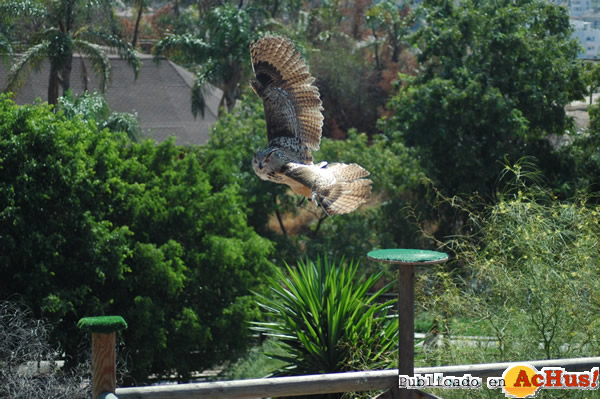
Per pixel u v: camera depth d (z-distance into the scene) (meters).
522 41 31.64
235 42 37.34
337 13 61.31
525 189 11.80
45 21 30.78
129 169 23.67
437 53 32.81
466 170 30.61
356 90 55.69
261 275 23.84
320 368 13.37
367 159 29.73
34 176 20.84
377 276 14.02
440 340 11.27
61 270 20.83
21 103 36.56
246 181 30.08
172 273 21.33
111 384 7.17
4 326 15.90
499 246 10.68
